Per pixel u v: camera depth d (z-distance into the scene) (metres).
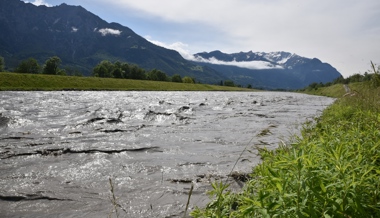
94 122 17.33
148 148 11.18
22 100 31.73
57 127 15.34
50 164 8.82
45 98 36.53
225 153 10.49
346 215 2.43
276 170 3.71
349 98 14.91
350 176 2.66
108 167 8.62
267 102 45.09
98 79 80.31
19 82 58.28
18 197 6.29
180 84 110.38
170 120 19.48
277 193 2.78
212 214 3.50
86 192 6.61
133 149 10.95
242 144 12.14
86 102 32.22
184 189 6.77
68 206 5.88
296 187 2.62
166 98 46.16
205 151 10.82
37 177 7.62
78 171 8.18
